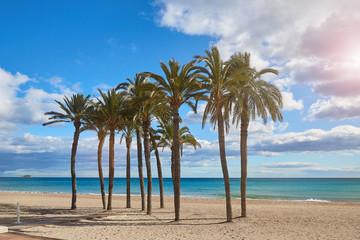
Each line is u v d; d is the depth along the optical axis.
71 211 24.98
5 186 115.44
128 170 28.84
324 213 24.05
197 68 19.61
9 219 18.95
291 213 24.06
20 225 15.82
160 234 14.11
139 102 19.84
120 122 24.50
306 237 13.36
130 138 28.50
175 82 18.56
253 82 18.17
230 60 20.11
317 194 67.81
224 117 20.88
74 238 12.75
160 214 23.22
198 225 17.20
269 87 19.83
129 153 28.78
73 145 27.05
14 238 12.25
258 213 24.19
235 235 13.86
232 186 115.69
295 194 67.88
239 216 21.33
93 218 19.97
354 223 18.16
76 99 26.66
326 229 15.76
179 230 15.34
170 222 18.39
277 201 40.34
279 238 13.10
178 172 18.91
